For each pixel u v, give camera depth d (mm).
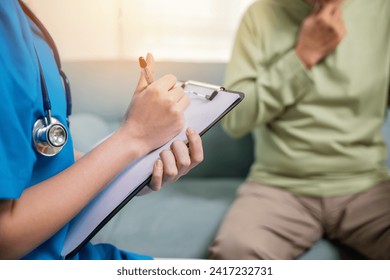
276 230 1166
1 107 430
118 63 1668
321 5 1209
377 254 1156
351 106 1236
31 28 569
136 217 1340
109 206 537
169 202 1440
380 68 1228
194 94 659
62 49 1654
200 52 1826
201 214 1352
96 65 1662
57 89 548
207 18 1793
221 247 1115
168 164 539
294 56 1216
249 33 1337
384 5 1251
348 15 1240
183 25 1775
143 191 635
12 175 430
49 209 451
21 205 443
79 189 469
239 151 1681
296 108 1261
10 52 455
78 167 481
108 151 499
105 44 1679
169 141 582
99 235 1170
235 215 1211
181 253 1205
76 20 1636
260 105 1244
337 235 1220
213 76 1700
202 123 602
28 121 458
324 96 1227
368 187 1236
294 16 1296
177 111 540
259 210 1217
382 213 1156
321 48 1193
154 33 1737
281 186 1287
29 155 447
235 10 1795
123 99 1678
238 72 1314
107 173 491
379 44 1236
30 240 447
